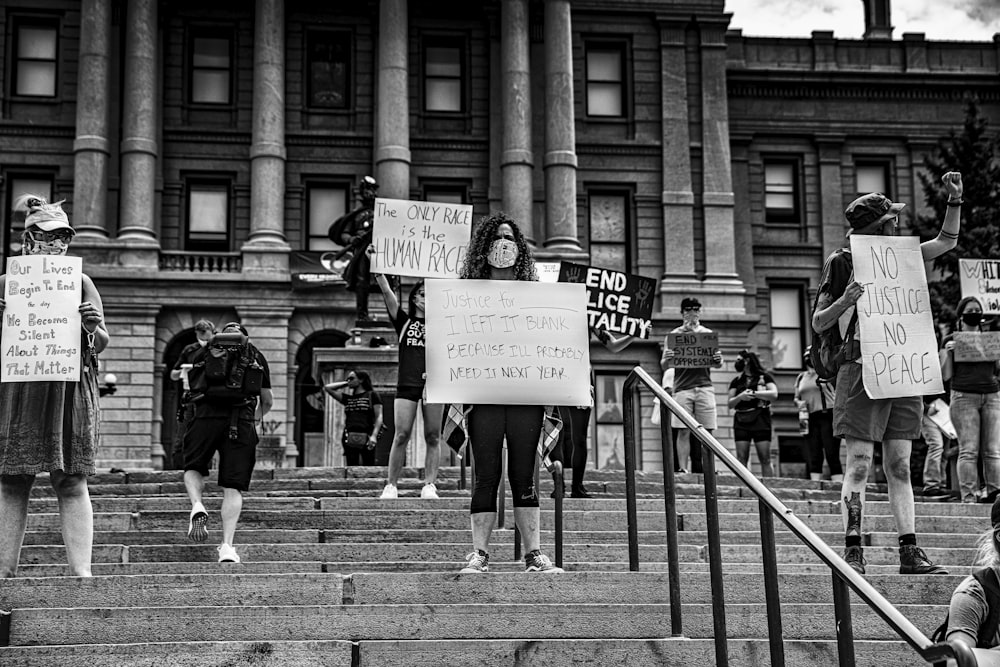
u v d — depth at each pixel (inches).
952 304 1462.8
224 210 1536.7
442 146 1574.8
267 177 1508.4
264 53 1528.1
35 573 371.2
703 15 1626.5
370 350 917.8
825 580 345.4
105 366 1437.0
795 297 1673.2
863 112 1702.8
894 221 390.6
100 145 1473.9
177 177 1526.8
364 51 1584.6
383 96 1531.7
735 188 1676.9
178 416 666.8
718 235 1581.0
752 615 319.9
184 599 327.0
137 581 327.3
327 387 814.5
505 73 1553.9
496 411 346.6
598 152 1596.9
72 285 350.0
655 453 1487.5
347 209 1556.3
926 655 220.2
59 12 1529.3
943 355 585.0
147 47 1498.5
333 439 917.2
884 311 373.7
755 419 815.7
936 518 512.7
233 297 1469.0
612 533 462.9
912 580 355.9
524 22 1565.0
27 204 362.6
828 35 1716.3
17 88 1517.0
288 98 1563.7
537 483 380.2
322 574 329.4
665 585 329.7
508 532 454.6
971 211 1502.2
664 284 1552.7
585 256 1517.0
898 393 369.4
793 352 1654.8
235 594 327.9
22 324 346.6
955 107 1715.1
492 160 1573.6
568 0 1571.1
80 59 1492.4
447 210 551.2
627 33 1624.0
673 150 1598.2
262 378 438.3
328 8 1581.0
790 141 1694.1
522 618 309.3
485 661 289.1
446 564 402.6
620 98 1616.6
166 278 1456.7
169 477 684.7
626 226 1592.0
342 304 1476.4
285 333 1467.8
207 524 486.6
